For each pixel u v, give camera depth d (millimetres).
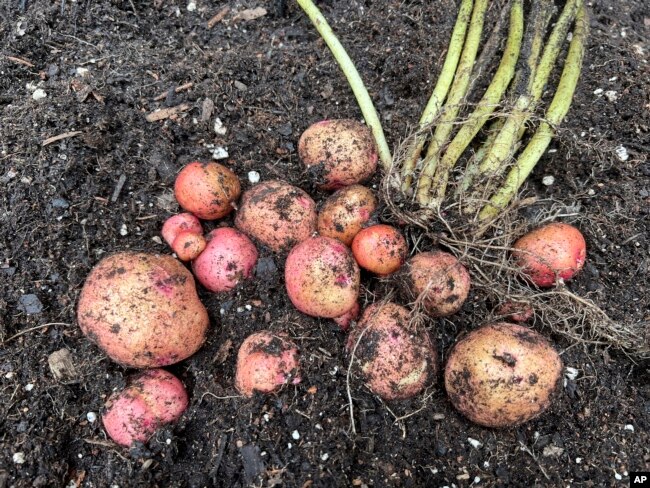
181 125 413
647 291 371
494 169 364
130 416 300
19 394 321
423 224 345
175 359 315
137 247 373
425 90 441
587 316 342
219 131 418
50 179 374
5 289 346
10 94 417
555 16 485
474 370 290
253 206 346
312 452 299
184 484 302
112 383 327
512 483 311
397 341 300
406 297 325
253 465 297
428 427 317
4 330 335
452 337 342
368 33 474
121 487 301
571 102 439
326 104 441
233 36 476
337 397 313
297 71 452
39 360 332
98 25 461
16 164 377
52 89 416
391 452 309
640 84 443
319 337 327
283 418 305
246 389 307
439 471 311
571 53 423
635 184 405
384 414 315
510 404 285
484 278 345
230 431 307
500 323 313
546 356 290
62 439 312
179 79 432
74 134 389
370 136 375
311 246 311
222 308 346
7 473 297
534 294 332
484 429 319
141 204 387
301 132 427
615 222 393
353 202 339
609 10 506
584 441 324
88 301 299
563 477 315
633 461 320
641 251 382
